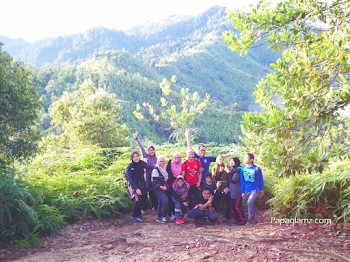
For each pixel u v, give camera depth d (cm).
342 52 479
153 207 916
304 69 500
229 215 792
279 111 510
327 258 455
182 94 1538
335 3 557
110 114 1811
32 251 589
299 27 566
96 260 513
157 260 489
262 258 464
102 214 827
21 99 688
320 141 517
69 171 1003
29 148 732
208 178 773
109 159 1227
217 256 483
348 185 679
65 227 739
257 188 737
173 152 1206
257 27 601
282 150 532
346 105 473
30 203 712
